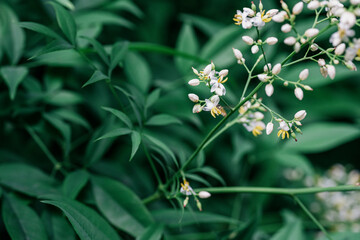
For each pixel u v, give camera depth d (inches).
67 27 16.1
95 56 20.2
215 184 23.3
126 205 17.3
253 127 16.5
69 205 15.4
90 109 20.8
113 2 21.6
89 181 17.6
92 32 19.8
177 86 21.2
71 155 19.9
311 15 23.6
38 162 19.9
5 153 19.3
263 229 22.4
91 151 18.5
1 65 18.9
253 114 16.4
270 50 22.5
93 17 20.2
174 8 28.4
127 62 20.0
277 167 23.0
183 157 17.2
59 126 18.4
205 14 28.5
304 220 24.7
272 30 22.6
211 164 23.3
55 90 19.3
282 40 23.4
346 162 28.9
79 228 15.1
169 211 18.1
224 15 28.0
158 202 20.9
